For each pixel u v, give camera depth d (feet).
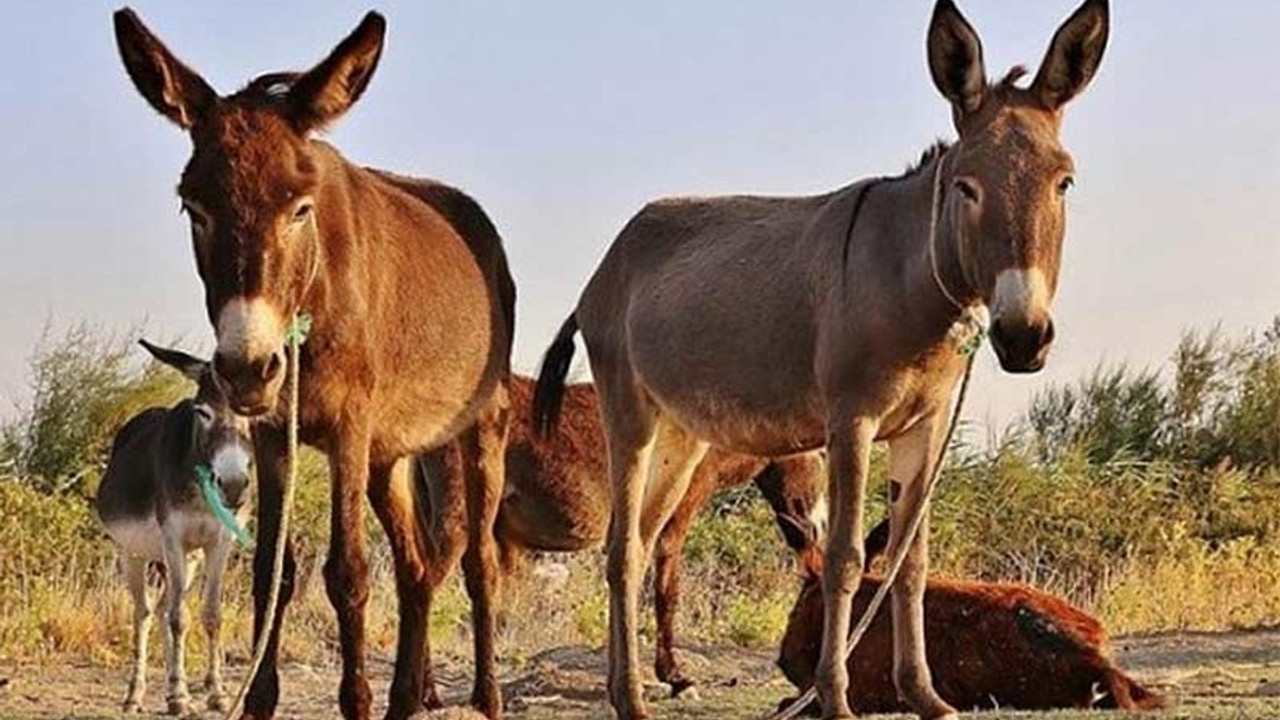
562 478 31.45
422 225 21.65
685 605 39.55
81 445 46.57
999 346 17.24
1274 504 50.90
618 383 22.90
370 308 19.70
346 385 19.08
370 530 40.42
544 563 41.52
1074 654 21.43
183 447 28.22
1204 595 40.34
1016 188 17.40
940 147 19.24
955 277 18.08
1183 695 24.06
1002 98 17.97
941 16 17.90
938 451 19.36
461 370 21.94
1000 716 20.18
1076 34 17.94
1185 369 57.41
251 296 17.10
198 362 29.01
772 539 44.29
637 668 22.38
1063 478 51.26
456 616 35.42
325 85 17.94
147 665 32.55
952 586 22.08
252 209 17.21
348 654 19.20
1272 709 21.09
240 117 17.67
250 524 28.68
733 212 22.12
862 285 19.03
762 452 21.01
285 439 18.94
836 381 19.19
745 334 20.56
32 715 26.45
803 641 22.81
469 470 23.24
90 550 39.68
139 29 17.69
